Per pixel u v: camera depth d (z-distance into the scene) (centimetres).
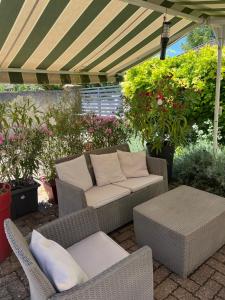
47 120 389
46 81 454
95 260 193
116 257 194
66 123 408
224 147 464
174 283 225
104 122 447
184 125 433
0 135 314
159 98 409
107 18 321
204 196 281
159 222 237
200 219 238
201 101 524
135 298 168
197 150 459
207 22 379
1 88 1015
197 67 521
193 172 434
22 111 352
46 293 134
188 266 226
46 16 285
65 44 368
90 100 791
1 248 261
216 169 400
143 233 258
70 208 295
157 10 310
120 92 684
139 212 257
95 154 358
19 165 361
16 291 227
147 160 379
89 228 225
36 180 405
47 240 172
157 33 402
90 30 342
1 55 361
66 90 514
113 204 302
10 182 357
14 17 272
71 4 275
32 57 388
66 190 295
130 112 448
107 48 416
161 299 209
